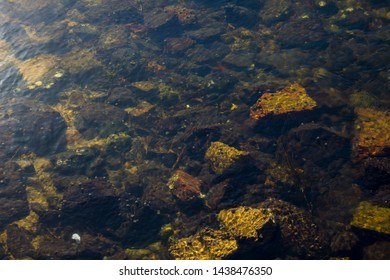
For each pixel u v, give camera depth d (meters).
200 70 18.70
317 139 13.64
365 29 18.25
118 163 15.53
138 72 19.44
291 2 21.39
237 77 17.77
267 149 14.12
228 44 19.95
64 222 13.30
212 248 11.05
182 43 20.48
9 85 20.42
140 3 25.06
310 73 16.81
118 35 22.20
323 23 19.34
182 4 24.23
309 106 14.49
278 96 15.20
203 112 16.44
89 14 24.86
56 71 20.64
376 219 10.73
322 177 12.80
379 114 13.79
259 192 12.59
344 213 11.60
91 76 19.92
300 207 12.21
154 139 16.16
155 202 13.23
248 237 10.87
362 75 15.91
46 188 14.96
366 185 12.09
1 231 13.48
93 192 13.48
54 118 17.77
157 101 17.67
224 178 13.26
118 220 13.05
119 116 17.20
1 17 26.73
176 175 13.81
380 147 12.61
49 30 24.17
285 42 19.00
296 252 10.92
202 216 12.55
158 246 12.17
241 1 22.59
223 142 14.53
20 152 16.56
